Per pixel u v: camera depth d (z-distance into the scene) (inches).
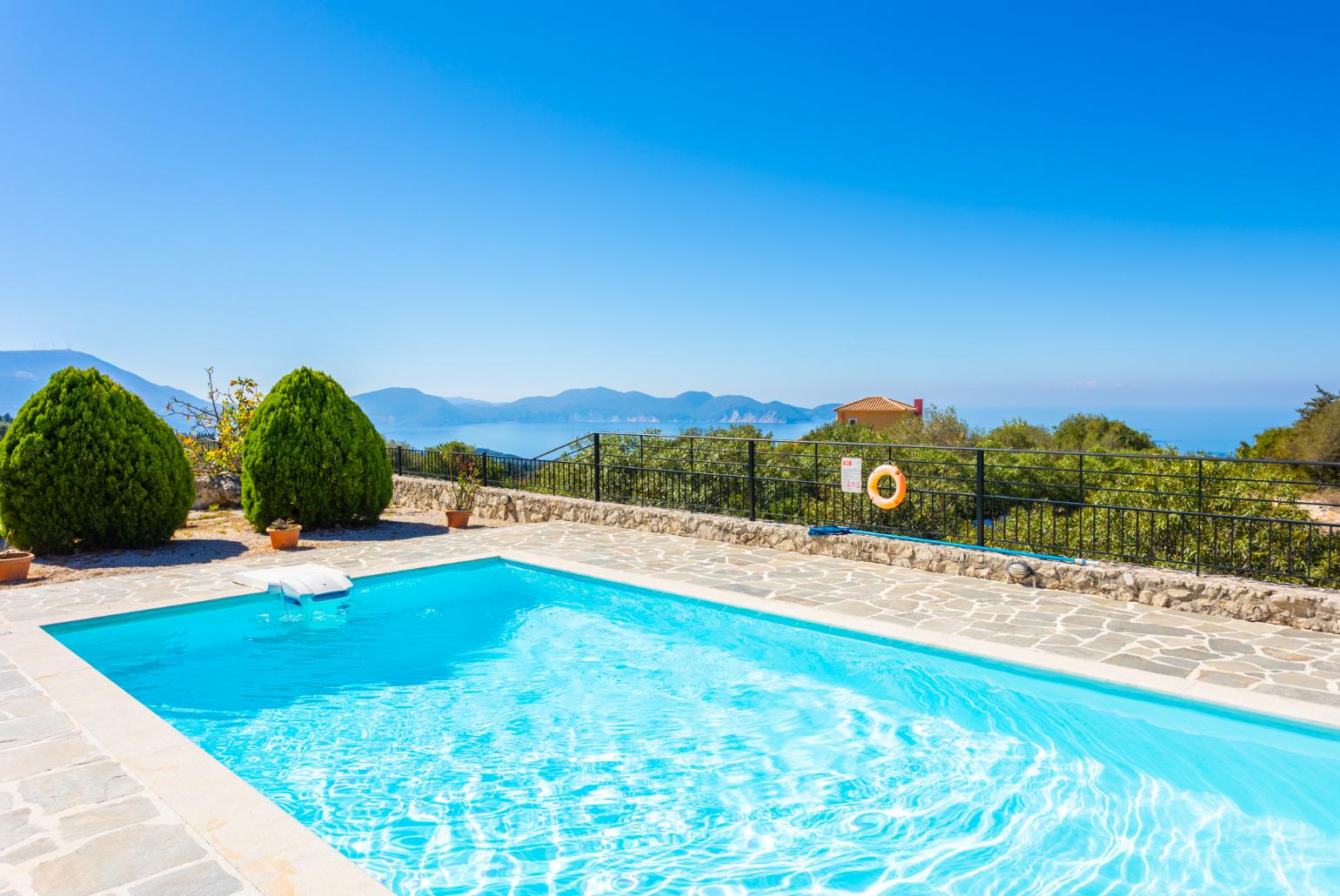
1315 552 323.9
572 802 157.6
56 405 345.1
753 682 220.2
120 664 233.9
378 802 157.5
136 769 136.8
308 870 105.6
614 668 232.1
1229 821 144.5
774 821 150.0
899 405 1752.0
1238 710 167.9
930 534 377.4
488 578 329.1
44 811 122.0
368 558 344.2
